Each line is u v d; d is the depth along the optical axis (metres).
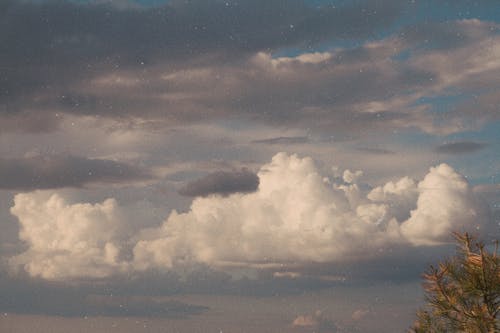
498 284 6.05
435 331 6.36
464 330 6.16
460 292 6.30
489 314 6.05
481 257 6.13
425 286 6.43
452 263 6.38
